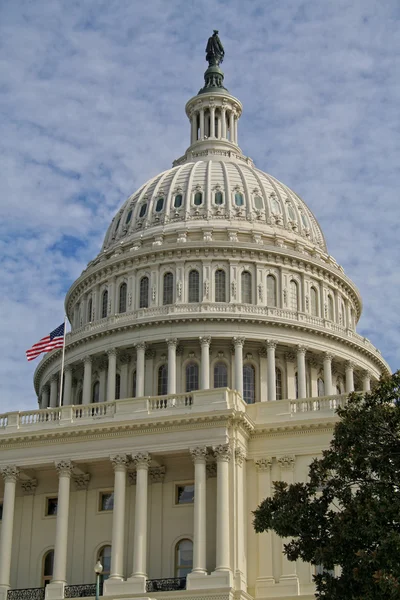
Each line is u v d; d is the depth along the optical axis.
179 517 66.19
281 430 66.31
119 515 64.75
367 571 41.97
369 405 47.22
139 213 104.25
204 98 117.62
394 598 39.44
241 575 61.69
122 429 66.38
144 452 65.44
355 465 45.84
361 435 45.75
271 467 66.06
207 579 60.50
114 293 98.19
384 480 44.78
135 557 63.34
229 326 90.69
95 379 95.12
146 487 65.06
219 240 97.31
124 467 65.94
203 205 101.44
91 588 63.91
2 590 65.38
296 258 97.50
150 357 92.00
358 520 43.28
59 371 97.69
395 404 46.34
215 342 91.06
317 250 102.06
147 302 95.69
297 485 47.94
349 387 95.00
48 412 69.88
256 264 96.00
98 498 68.62
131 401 67.94
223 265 95.69
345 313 103.50
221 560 60.91
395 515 42.62
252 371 91.38
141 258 97.06
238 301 93.94
